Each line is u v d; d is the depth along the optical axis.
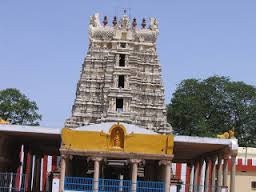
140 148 55.22
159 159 55.12
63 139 54.81
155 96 70.12
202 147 60.00
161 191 54.53
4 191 52.22
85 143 55.03
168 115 108.06
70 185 54.12
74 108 69.19
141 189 54.03
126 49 69.56
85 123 68.00
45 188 80.88
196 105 105.94
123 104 67.50
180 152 68.69
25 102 108.06
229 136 58.47
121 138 55.53
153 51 71.75
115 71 68.38
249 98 110.00
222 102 109.31
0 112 106.38
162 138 55.41
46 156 84.31
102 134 55.19
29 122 108.81
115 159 59.25
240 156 87.00
